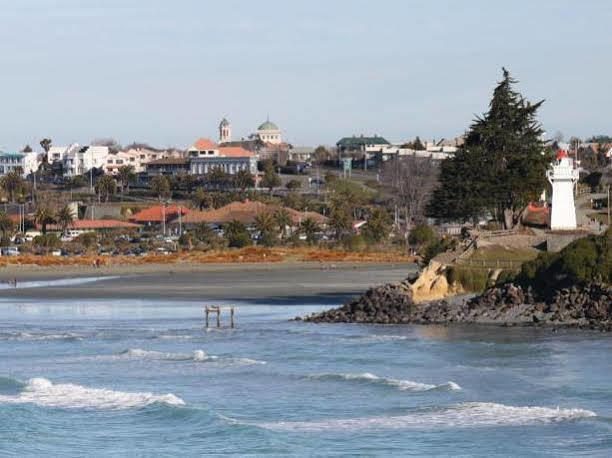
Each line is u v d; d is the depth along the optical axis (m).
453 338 138.00
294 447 82.06
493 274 167.88
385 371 115.50
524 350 125.44
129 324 168.88
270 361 125.25
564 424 86.69
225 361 126.06
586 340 131.50
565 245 176.12
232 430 87.56
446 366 116.81
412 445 81.69
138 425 91.25
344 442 83.31
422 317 158.00
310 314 175.62
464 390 102.69
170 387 110.06
